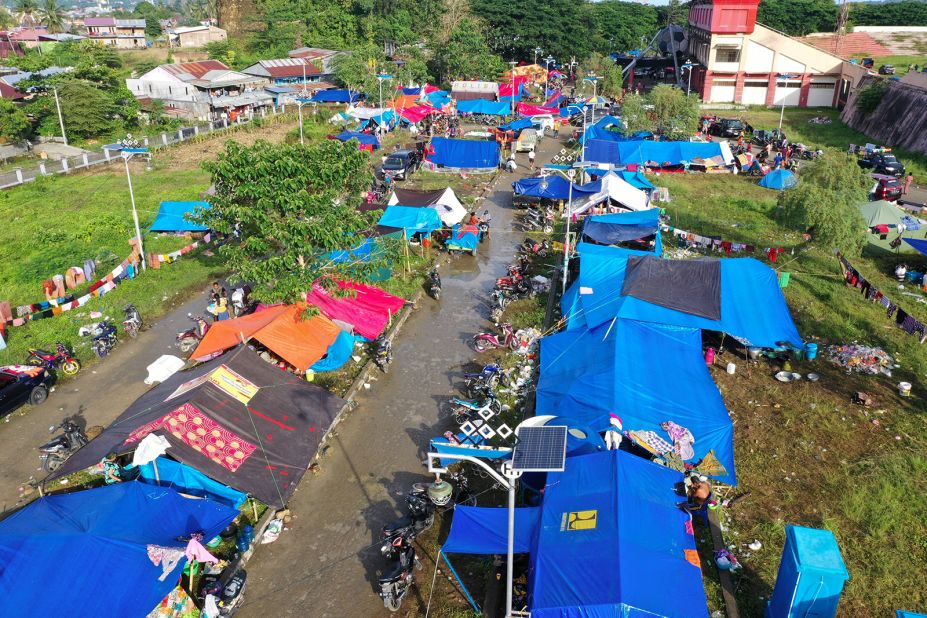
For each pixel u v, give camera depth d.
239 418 17.91
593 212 39.44
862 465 18.58
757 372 23.84
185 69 78.56
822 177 31.34
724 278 25.62
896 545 15.85
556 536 14.09
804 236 37.78
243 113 74.00
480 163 51.34
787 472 18.55
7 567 12.81
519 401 22.16
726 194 46.59
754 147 61.09
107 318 27.86
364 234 29.72
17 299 30.28
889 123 60.88
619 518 13.95
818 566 12.27
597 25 123.75
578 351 22.08
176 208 38.66
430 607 14.66
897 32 105.38
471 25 101.06
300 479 17.41
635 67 103.62
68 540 13.40
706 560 15.63
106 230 38.28
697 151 52.91
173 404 17.70
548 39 109.31
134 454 16.55
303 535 16.69
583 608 12.29
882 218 34.81
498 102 71.56
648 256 26.28
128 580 13.25
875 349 24.52
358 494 18.09
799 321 27.27
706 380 20.91
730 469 17.62
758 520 16.78
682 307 23.95
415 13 110.50
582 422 18.36
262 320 22.66
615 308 23.45
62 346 24.27
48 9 137.62
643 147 53.12
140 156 57.38
